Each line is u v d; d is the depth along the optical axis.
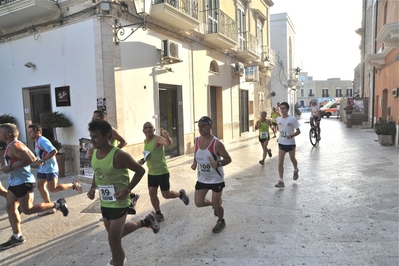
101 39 7.32
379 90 15.58
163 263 3.36
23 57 9.04
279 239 3.83
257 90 19.11
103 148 2.87
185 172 8.04
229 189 6.23
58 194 6.25
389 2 13.10
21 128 9.52
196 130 11.37
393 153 9.38
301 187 6.14
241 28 16.03
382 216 4.46
